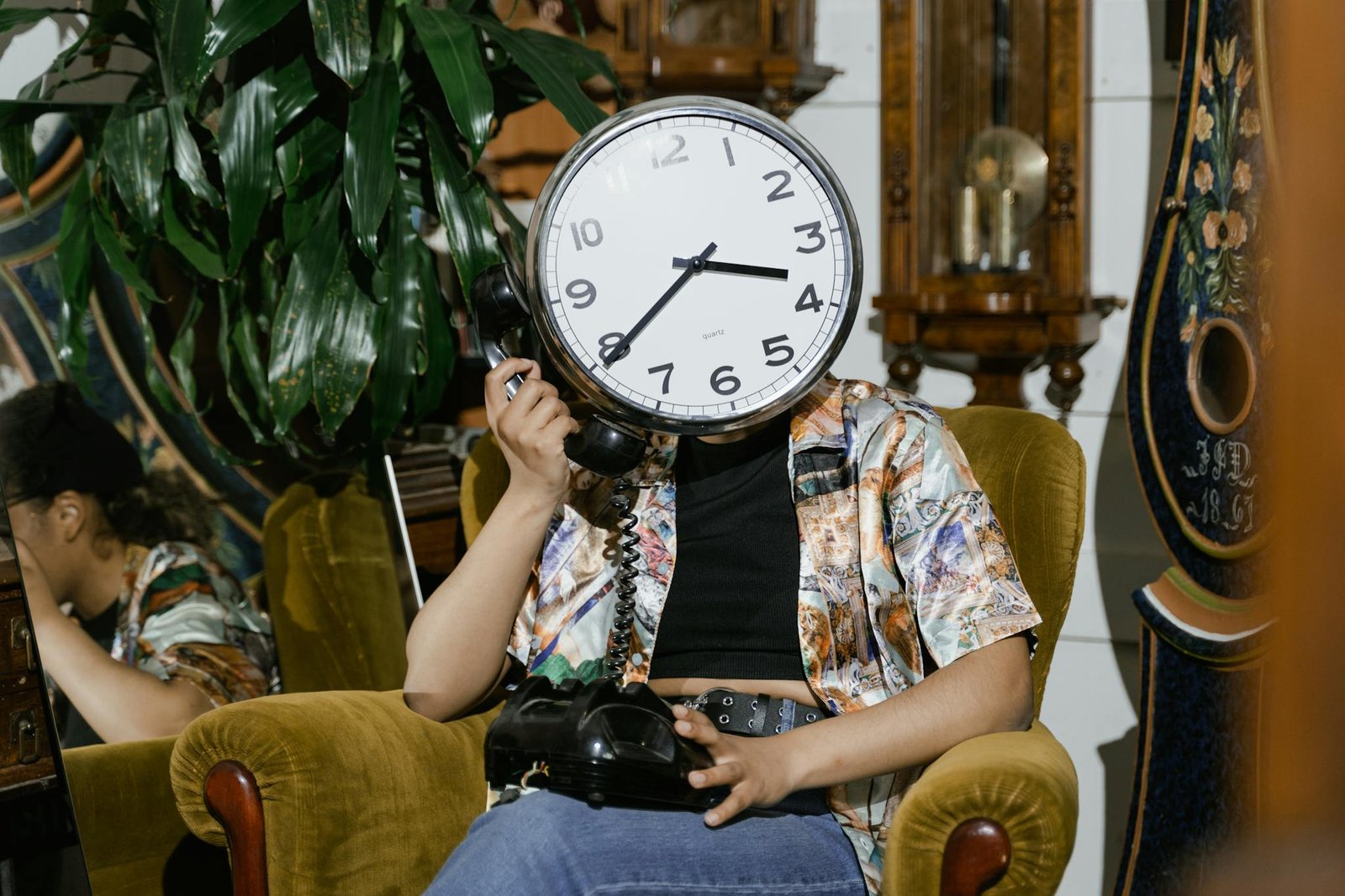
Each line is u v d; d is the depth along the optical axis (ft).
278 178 6.01
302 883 4.23
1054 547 4.99
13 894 4.78
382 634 6.45
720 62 7.86
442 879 3.79
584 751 3.64
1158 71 7.77
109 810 5.26
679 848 3.83
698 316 4.09
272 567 6.15
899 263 7.92
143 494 5.82
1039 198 7.72
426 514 6.95
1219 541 5.79
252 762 4.21
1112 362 7.97
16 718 4.86
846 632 4.35
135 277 5.76
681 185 4.07
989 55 7.73
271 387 5.76
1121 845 7.98
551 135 8.30
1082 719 8.04
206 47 5.32
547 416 4.24
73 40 6.86
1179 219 6.14
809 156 4.06
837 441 4.44
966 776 3.64
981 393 8.04
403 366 5.90
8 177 5.67
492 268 4.42
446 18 5.70
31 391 5.58
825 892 3.97
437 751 4.67
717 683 4.43
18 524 5.39
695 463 4.57
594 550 4.65
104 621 5.54
